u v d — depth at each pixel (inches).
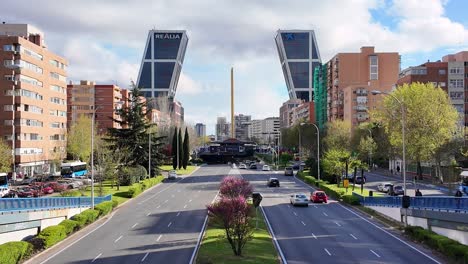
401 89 3518.7
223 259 1146.0
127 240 1515.7
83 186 2940.5
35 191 2714.1
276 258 1197.1
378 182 3631.9
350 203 2364.7
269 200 2576.3
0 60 3890.3
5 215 1395.2
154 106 7273.6
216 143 7455.7
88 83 6633.9
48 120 4429.1
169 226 1774.1
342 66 6934.1
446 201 1533.0
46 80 4387.3
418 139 3307.1
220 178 4092.0
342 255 1289.4
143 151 3693.4
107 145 3508.9
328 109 7647.6
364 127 4726.9
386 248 1387.8
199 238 1526.8
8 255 1138.7
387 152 4126.5
